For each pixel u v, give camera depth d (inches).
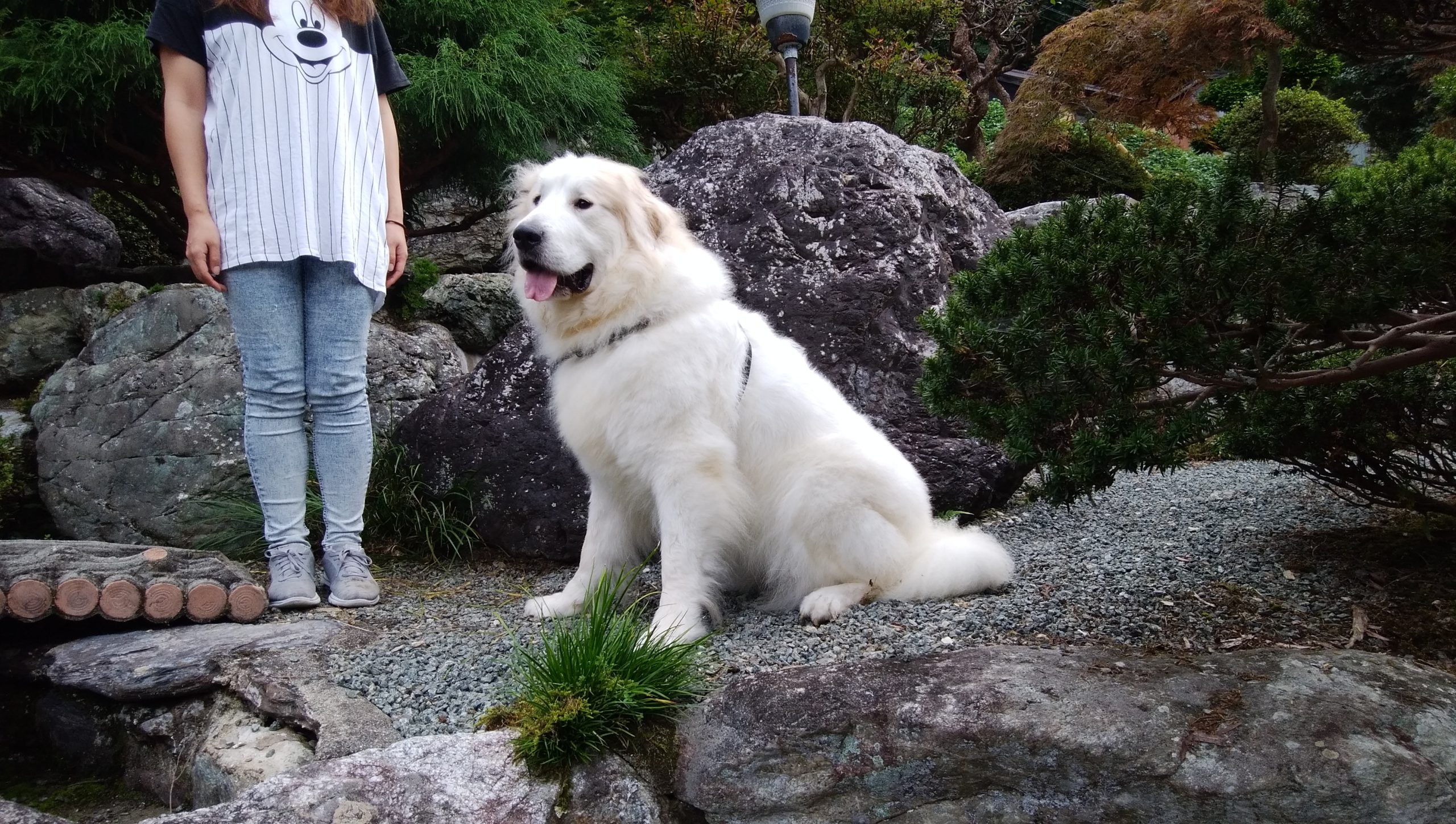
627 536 143.3
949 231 206.8
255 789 89.8
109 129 238.2
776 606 140.6
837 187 192.7
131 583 134.3
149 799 119.0
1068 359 97.7
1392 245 97.0
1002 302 106.5
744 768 93.0
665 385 128.2
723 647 120.7
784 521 136.9
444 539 181.9
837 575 136.2
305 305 142.9
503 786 91.3
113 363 201.9
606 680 97.1
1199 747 87.0
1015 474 189.9
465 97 232.2
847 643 117.0
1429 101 485.7
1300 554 145.8
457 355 247.9
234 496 189.6
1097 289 100.0
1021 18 578.2
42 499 197.8
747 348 138.5
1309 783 83.7
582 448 135.6
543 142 258.2
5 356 237.8
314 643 127.1
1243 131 485.1
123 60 211.5
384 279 147.1
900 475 138.5
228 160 133.6
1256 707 91.6
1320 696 92.7
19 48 211.3
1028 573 143.9
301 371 142.5
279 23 134.6
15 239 259.6
